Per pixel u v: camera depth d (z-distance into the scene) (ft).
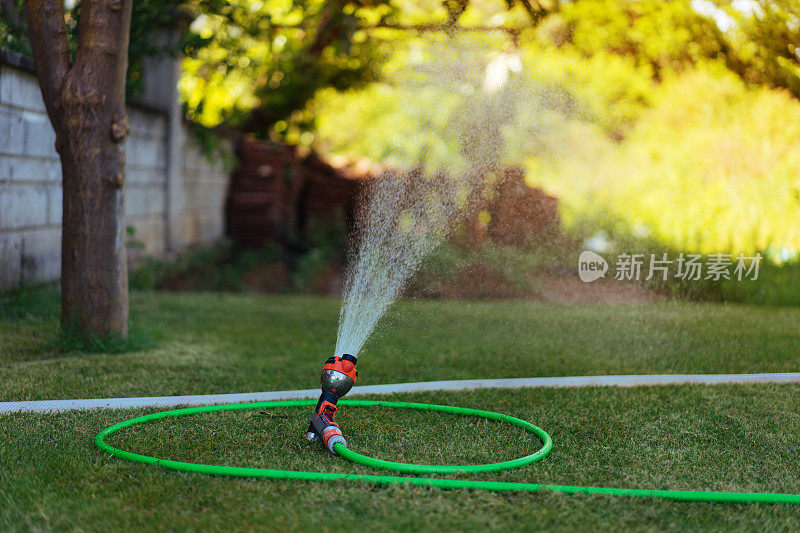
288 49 38.55
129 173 30.91
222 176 42.63
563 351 19.88
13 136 22.35
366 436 11.51
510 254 32.50
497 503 8.59
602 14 30.83
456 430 11.98
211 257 37.91
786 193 32.68
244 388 14.82
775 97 32.81
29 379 14.75
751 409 13.57
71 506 8.39
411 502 8.57
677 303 28.17
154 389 14.43
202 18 35.94
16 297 22.77
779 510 8.82
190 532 7.72
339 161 46.19
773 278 29.14
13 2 21.71
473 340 21.54
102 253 17.81
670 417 12.97
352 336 14.24
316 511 8.29
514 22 29.37
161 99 34.94
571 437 11.72
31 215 23.76
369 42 37.06
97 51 17.13
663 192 33.96
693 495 9.03
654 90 34.06
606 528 8.08
